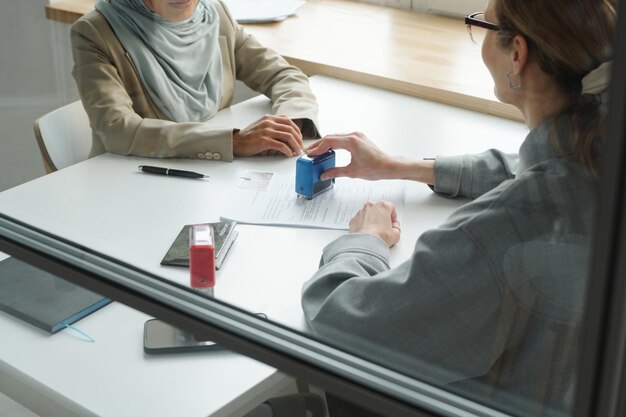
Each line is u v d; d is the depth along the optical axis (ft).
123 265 3.47
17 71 3.99
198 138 4.74
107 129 4.43
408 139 4.66
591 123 2.44
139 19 4.95
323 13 6.89
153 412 3.36
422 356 2.88
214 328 3.17
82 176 4.13
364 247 3.48
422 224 3.89
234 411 3.19
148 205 4.00
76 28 4.43
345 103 5.46
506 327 2.74
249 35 6.14
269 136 4.88
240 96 5.98
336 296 3.14
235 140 4.86
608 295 2.32
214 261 3.49
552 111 2.62
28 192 3.96
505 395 2.71
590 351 2.39
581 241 2.48
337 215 3.99
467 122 4.90
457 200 4.09
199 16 5.50
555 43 2.57
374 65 5.73
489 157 4.23
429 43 5.94
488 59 3.00
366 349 2.96
